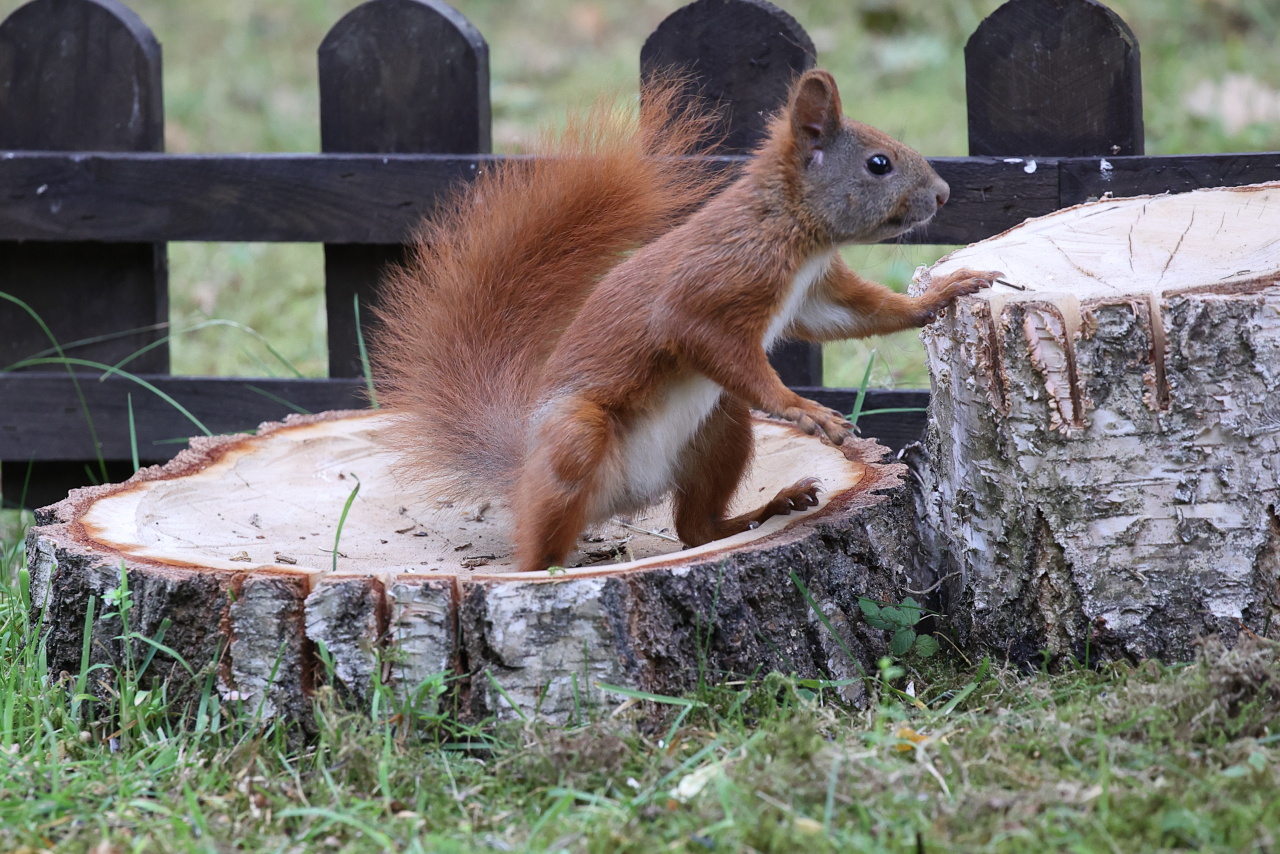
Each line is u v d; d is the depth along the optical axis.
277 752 5.07
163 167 8.98
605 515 6.46
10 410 9.49
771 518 6.11
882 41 17.45
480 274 7.09
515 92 15.91
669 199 7.32
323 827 4.49
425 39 8.87
